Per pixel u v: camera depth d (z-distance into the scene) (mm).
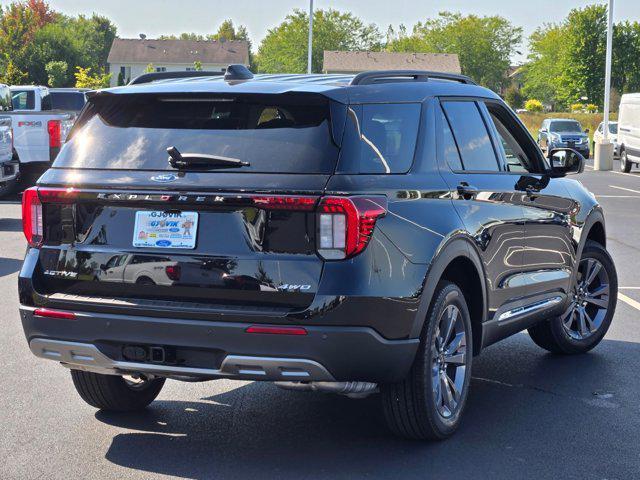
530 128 75750
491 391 6219
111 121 4906
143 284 4633
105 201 4691
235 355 4449
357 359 4465
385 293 4496
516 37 135125
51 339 4793
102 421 5477
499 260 5688
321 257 4402
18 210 17812
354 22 124000
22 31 95750
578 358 7180
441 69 118688
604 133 37031
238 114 4711
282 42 124438
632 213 18578
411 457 4895
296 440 5164
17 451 4941
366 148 4656
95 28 155750
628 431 5375
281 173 4469
